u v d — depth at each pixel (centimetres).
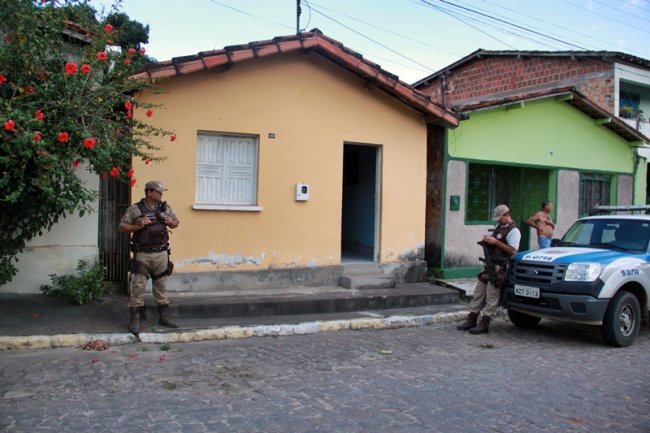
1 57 621
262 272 938
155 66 804
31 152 593
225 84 901
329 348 707
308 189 976
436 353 700
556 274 761
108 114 712
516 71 1998
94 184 830
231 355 655
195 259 888
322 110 990
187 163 877
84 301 779
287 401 502
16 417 446
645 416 499
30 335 659
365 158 1316
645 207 930
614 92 1725
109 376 557
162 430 429
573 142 1427
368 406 496
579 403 525
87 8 713
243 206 921
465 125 1195
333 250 1010
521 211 1344
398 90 1003
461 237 1191
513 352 719
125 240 878
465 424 462
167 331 722
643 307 805
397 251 1082
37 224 708
